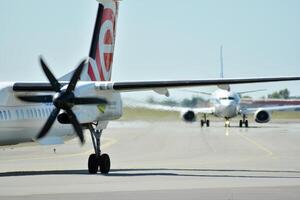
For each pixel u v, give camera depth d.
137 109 185.00
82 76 78.12
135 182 61.19
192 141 132.00
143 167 81.19
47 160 92.81
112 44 82.88
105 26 81.69
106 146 119.62
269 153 102.62
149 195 51.56
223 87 71.69
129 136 149.25
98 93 71.50
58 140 74.31
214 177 66.25
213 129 184.75
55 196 51.00
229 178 65.00
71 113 68.75
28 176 68.25
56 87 69.38
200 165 83.25
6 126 69.25
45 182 61.62
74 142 129.25
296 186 57.44
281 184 59.12
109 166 73.62
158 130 178.12
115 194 52.12
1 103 68.81
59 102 67.69
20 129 71.12
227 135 153.12
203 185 58.28
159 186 57.56
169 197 50.38
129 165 84.25
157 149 112.38
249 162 87.12
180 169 77.62
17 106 70.75
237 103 194.12
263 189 55.19
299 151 106.50
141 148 114.81
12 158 96.50
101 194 52.16
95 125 74.94
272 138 141.38
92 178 65.56
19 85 69.38
